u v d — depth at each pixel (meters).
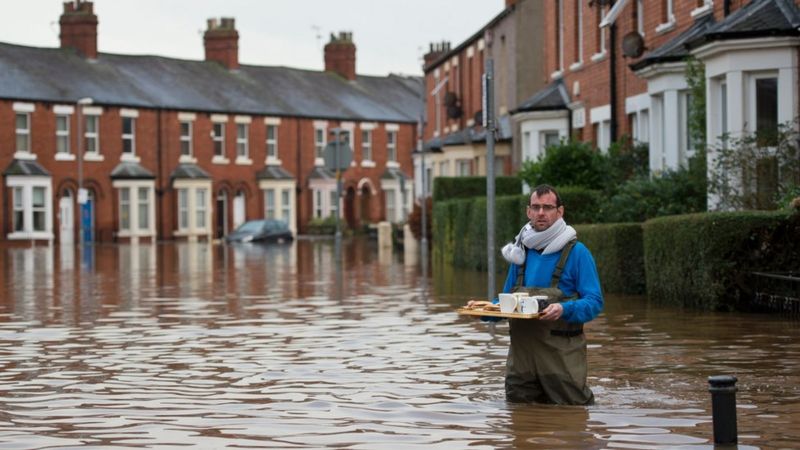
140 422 11.91
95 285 33.72
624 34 38.28
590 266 12.59
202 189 94.69
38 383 14.51
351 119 107.38
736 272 21.27
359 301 26.64
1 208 82.69
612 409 12.29
